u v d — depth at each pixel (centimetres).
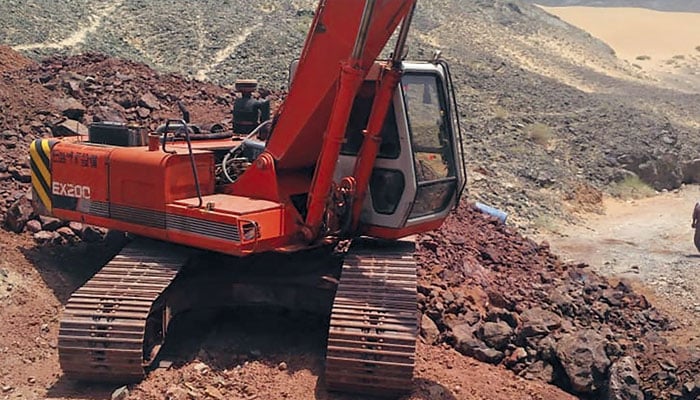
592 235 1795
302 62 755
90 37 3247
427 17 4841
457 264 1114
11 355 769
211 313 860
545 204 1973
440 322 884
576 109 3011
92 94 1493
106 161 832
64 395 704
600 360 839
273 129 786
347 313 696
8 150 1188
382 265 764
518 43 4878
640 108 3400
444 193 842
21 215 1009
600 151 2491
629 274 1443
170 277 750
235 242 725
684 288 1352
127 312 706
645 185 2375
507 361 851
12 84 1395
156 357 762
